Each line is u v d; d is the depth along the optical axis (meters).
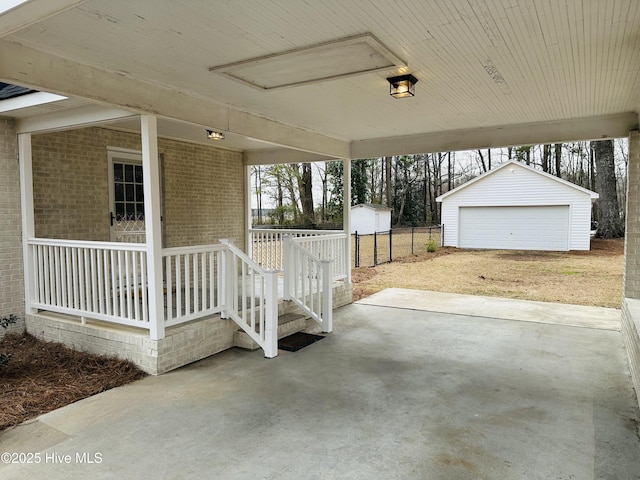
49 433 3.03
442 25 2.78
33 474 2.55
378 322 6.25
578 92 4.34
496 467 2.59
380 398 3.60
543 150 24.23
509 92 4.34
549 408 3.41
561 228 15.90
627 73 3.73
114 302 4.48
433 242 17.28
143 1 2.45
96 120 4.36
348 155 7.27
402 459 2.68
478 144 6.22
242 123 5.16
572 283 10.19
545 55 3.32
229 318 4.97
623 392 3.71
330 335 5.56
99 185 5.90
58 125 4.70
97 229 5.88
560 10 2.56
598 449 2.79
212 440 2.92
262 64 3.49
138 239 6.42
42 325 5.05
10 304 5.16
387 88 4.21
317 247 6.87
